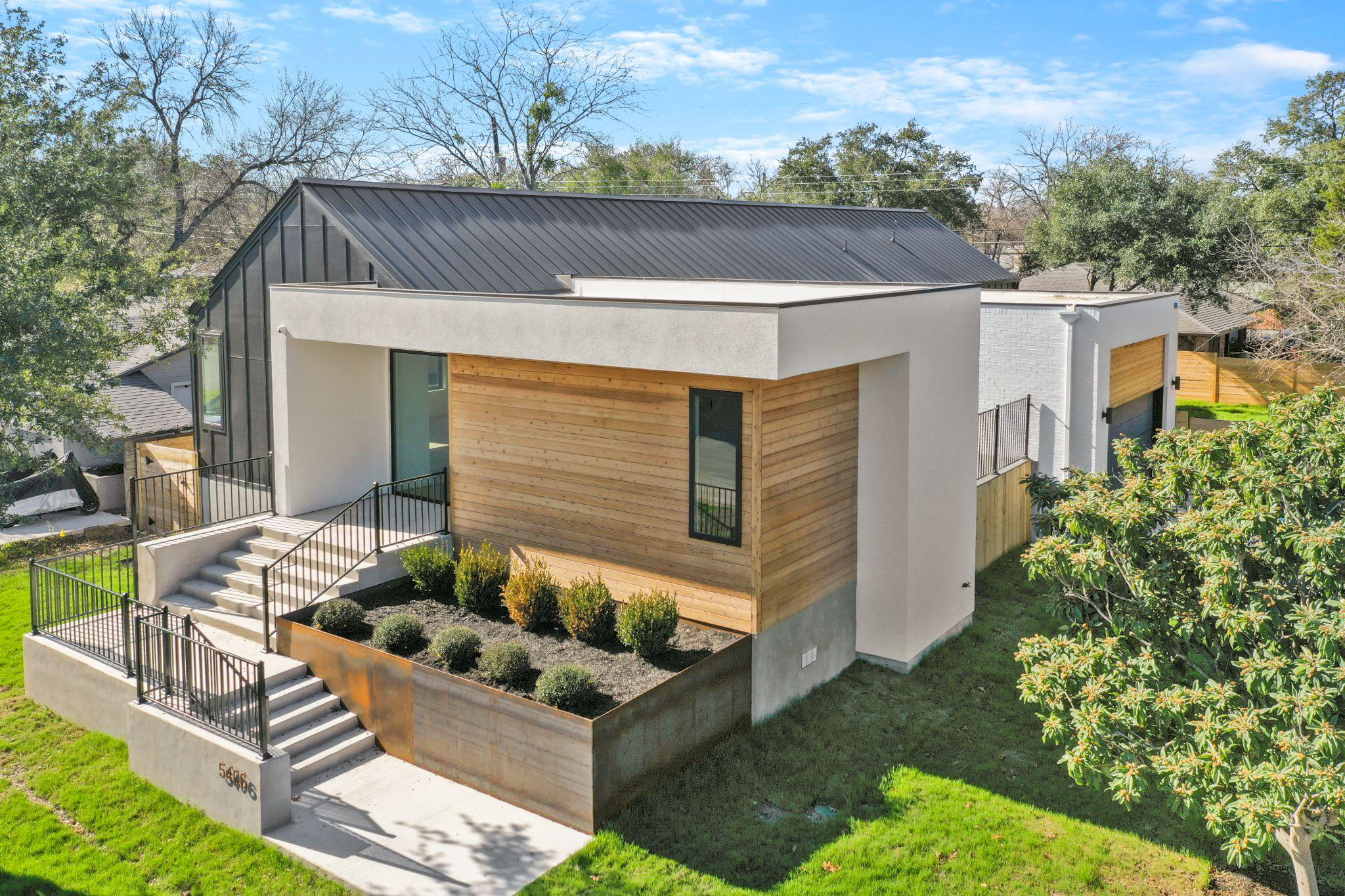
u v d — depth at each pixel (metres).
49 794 11.62
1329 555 8.00
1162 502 9.85
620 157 60.59
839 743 12.56
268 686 12.77
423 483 17.88
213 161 45.31
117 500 24.02
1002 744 12.60
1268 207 37.75
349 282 17.17
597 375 13.49
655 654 12.23
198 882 9.95
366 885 9.75
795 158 60.03
